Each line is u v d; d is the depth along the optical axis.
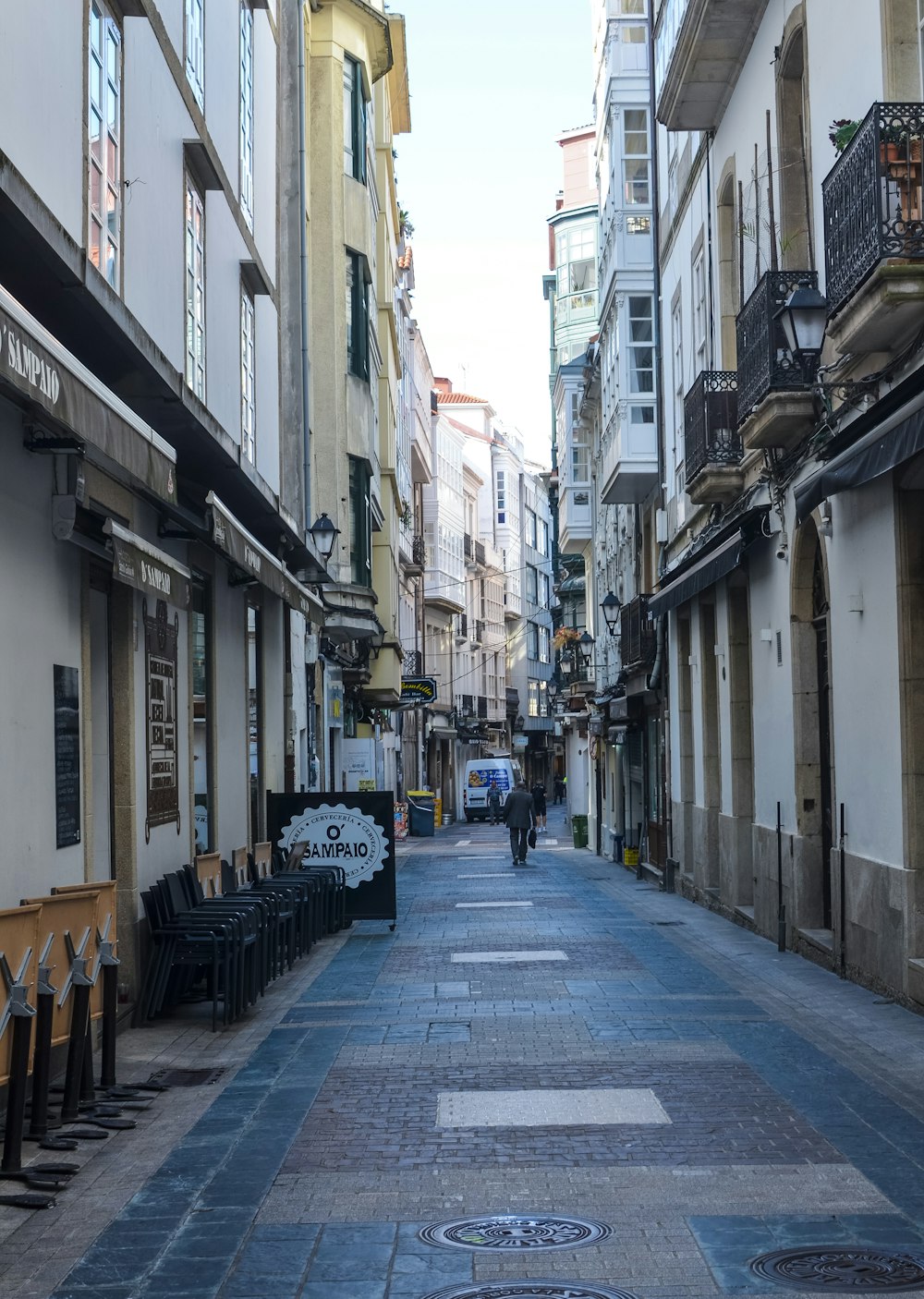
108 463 10.29
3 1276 5.68
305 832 18.38
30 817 8.84
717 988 12.95
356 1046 10.38
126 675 11.47
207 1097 8.84
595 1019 11.28
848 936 13.14
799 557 15.25
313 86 28.28
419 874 31.77
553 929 18.56
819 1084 8.85
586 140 60.09
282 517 18.34
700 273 21.86
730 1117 8.03
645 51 28.38
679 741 24.64
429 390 73.62
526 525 113.88
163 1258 5.85
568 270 56.12
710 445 18.55
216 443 13.30
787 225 15.77
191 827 13.94
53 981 7.98
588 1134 7.72
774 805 16.70
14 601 8.66
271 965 13.45
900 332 11.02
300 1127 8.02
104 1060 9.01
